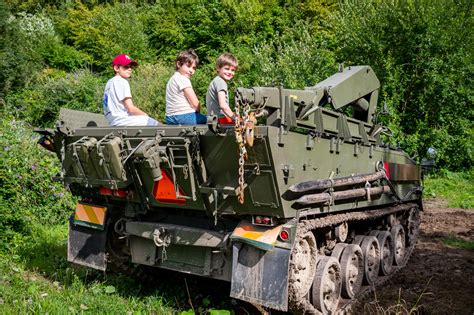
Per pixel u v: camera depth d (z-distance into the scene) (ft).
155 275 19.15
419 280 20.40
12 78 65.62
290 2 78.64
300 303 13.89
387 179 19.77
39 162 27.20
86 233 18.06
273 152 12.32
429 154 28.27
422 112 52.06
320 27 73.05
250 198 13.28
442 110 51.78
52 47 84.58
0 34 70.69
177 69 16.61
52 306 14.37
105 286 17.35
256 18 74.38
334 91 16.67
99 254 17.56
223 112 14.39
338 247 17.35
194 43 80.64
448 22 52.08
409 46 51.83
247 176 13.05
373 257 19.62
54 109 59.57
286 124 12.98
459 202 41.83
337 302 16.16
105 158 14.78
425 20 50.62
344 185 15.88
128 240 17.11
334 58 56.75
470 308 16.62
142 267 18.83
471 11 52.90
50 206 26.86
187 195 14.35
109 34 84.33
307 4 76.69
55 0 120.47
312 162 14.43
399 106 53.06
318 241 16.67
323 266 15.39
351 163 17.34
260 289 13.09
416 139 49.70
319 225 14.64
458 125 52.47
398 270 21.94
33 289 15.93
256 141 12.36
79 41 88.94
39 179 26.61
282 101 13.19
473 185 48.70
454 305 16.94
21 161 26.09
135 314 14.46
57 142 17.31
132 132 14.79
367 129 19.58
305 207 13.79
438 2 52.60
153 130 14.26
